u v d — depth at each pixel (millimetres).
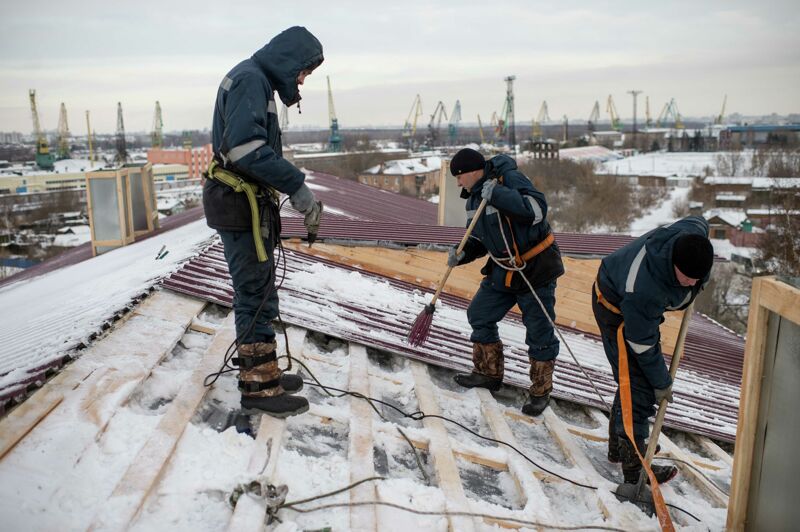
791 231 31391
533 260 3660
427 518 2557
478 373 4059
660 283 2781
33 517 2113
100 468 2469
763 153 91062
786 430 2250
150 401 3154
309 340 4266
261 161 2738
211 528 2295
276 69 2891
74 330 3572
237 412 3113
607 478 3373
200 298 4352
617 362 3215
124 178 9375
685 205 64188
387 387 3873
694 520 2967
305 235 6129
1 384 2822
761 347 2320
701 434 4242
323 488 2625
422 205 17938
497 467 3199
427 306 4094
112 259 7973
